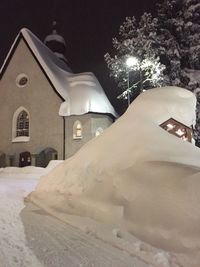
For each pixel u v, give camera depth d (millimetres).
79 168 9039
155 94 11758
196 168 6414
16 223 6969
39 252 5055
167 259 4512
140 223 5547
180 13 28891
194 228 4789
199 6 28359
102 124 29734
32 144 30688
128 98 26094
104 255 4918
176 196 5449
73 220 6820
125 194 6445
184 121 11211
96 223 6324
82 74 33031
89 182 8039
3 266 4461
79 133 29609
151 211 5562
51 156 30938
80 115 29391
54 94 30594
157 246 4930
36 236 5949
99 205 6805
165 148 8141
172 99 11562
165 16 29469
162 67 25688
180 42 29031
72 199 7867
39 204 9070
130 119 10352
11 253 5004
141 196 6027
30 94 31703
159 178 6137
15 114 32156
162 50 27578
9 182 18734
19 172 26016
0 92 33250
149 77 26234
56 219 7344
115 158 8164
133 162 7496
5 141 32000
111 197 6762
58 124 29984
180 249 4664
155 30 27750
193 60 28297
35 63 32125
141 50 26828
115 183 7008
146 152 7695
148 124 9727
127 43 27047
